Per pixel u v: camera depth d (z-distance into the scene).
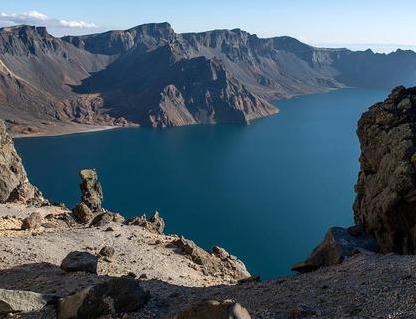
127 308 29.69
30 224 65.31
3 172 97.94
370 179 44.78
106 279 37.81
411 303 24.42
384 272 30.23
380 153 44.00
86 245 58.50
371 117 46.44
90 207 94.00
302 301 28.16
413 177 39.03
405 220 39.62
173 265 58.09
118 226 70.56
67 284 36.47
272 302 29.12
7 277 40.56
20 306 29.75
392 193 39.69
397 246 40.06
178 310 30.31
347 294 27.81
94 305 29.03
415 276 28.06
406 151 40.53
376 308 24.88
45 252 51.88
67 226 74.62
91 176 96.31
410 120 43.88
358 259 36.16
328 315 25.23
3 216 74.38
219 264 65.38
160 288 36.81
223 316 22.38
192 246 65.12
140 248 61.03
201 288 36.88
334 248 40.47
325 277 32.31
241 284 37.72
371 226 42.06
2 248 50.16
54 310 30.00
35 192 103.12
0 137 101.44
